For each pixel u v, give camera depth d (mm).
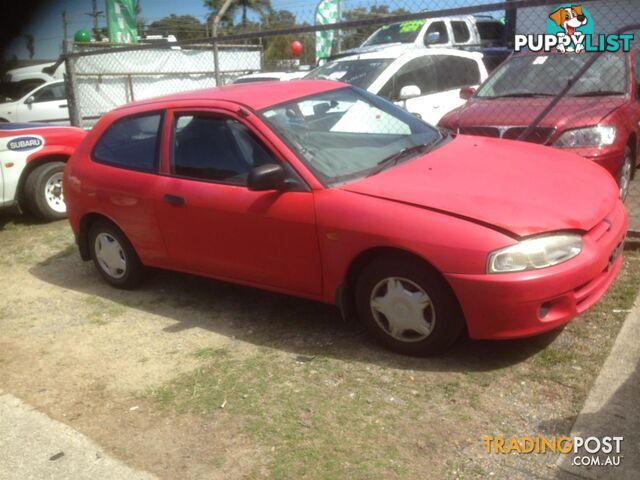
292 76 13203
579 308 3668
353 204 3908
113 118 5430
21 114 15531
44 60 19891
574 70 7023
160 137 4949
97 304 5391
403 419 3377
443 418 3350
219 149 4586
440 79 9125
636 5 8688
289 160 4219
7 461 3398
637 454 2955
